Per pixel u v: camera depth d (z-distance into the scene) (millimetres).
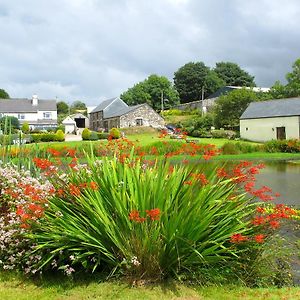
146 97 115562
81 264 5562
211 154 6246
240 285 5340
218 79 126000
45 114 83625
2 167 7609
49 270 5629
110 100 84250
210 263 5320
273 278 5691
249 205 6008
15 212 5785
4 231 5703
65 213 5473
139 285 5184
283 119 52625
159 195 5297
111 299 4852
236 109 67688
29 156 8109
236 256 5152
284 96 78625
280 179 20172
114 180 5590
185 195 5277
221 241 5344
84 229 5383
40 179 7203
